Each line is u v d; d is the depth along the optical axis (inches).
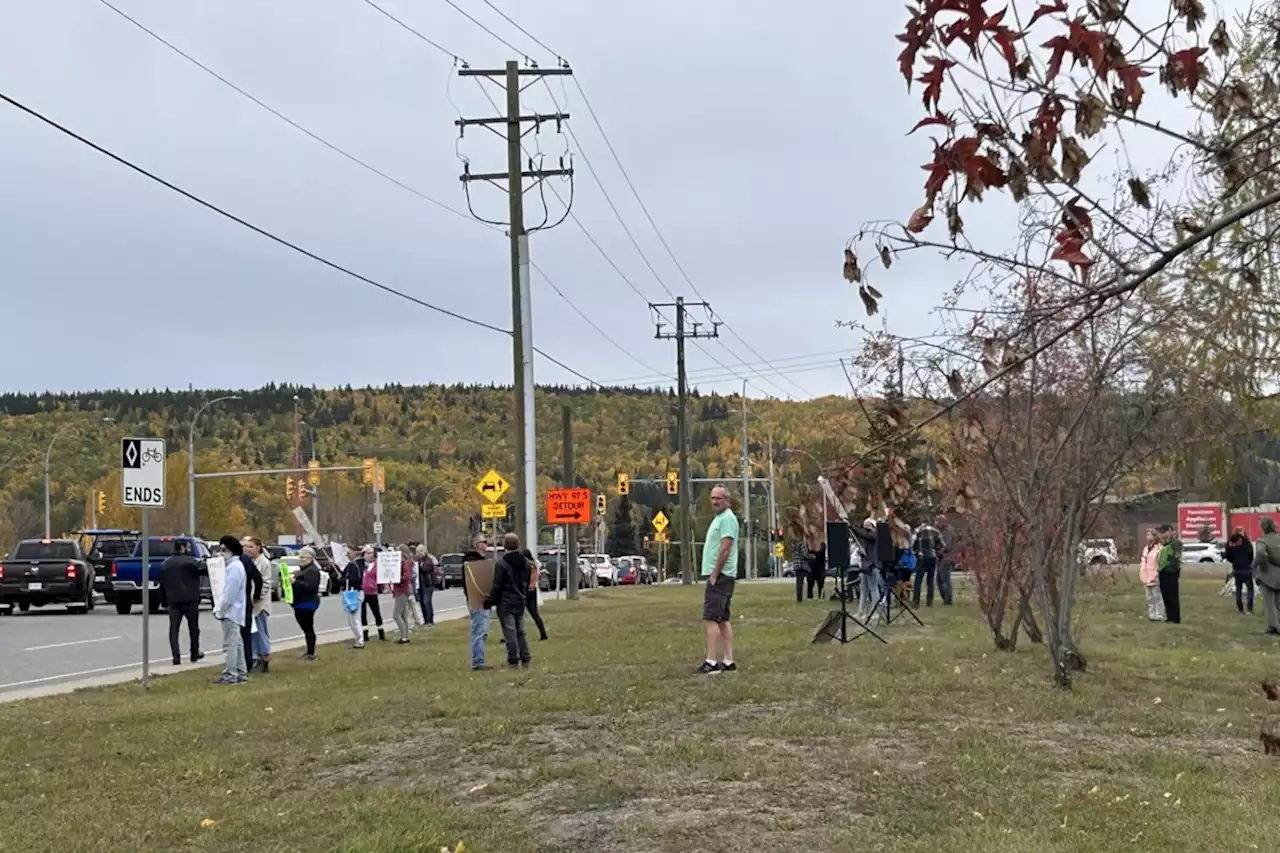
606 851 248.5
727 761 324.8
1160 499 810.2
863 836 251.8
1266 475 874.1
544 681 505.7
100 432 4138.8
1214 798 281.6
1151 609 841.5
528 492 1029.8
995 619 567.8
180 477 2952.8
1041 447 466.9
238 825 278.8
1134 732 363.6
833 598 942.4
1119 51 124.5
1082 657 499.8
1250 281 203.5
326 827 273.3
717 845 249.8
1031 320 172.1
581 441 4195.4
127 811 299.9
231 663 589.0
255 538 635.5
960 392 175.9
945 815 267.4
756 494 3831.2
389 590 903.1
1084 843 243.4
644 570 2997.0
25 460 3553.2
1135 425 461.4
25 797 320.8
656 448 4178.2
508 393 5438.0
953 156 134.0
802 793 290.0
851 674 483.8
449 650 726.5
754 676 483.2
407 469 4303.6
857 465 168.7
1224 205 196.7
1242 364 452.1
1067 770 312.7
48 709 491.5
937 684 451.8
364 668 621.0
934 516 487.2
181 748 385.7
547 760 335.0
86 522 3115.2
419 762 342.6
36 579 1241.4
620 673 519.8
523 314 1044.5
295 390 5009.8
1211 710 404.2
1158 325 372.8
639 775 311.1
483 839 257.8
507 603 587.5
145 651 564.1
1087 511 501.4
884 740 352.5
